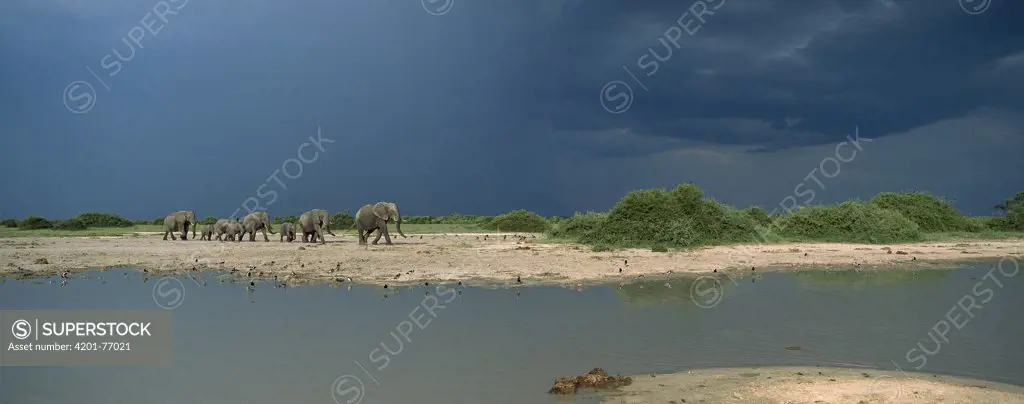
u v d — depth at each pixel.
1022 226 40.97
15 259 26.47
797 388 8.48
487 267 21.77
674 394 8.40
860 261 23.39
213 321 13.56
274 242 37.94
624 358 10.22
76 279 20.77
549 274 20.08
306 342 11.58
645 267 21.62
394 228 51.81
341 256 25.86
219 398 8.57
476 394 8.53
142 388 9.09
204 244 35.84
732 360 10.08
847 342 11.13
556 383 8.70
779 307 14.49
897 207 38.22
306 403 8.30
